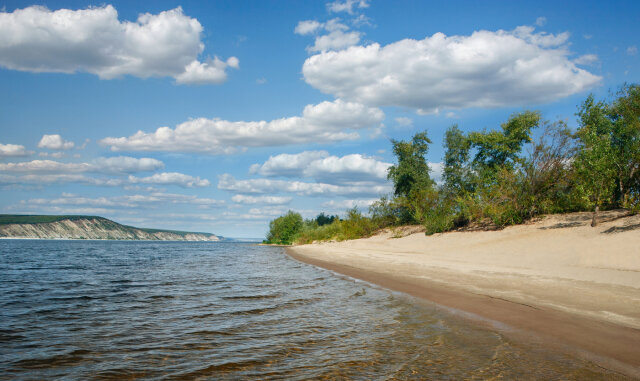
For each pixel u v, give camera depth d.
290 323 8.59
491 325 8.09
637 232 18.92
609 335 6.94
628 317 8.10
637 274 13.70
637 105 27.22
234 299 11.72
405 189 51.84
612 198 27.41
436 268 19.11
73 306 10.68
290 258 33.12
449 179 45.69
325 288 14.05
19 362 6.00
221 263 28.53
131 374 5.52
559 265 17.58
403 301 11.15
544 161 30.08
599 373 5.30
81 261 31.73
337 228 61.69
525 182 30.53
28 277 18.62
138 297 12.19
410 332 7.73
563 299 10.05
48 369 5.70
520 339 7.03
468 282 13.81
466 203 35.31
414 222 46.94
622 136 28.45
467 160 45.09
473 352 6.39
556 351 6.30
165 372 5.61
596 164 23.02
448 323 8.40
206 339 7.33
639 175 25.39
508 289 11.94
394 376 5.41
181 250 60.72
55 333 7.75
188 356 6.33
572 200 28.98
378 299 11.55
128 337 7.45
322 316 9.29
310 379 5.34
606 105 30.69
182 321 8.82
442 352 6.43
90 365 5.89
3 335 7.57
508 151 40.59
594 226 23.14
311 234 71.00
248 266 25.27
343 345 6.91
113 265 26.98
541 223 28.95
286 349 6.71
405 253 31.41
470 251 26.59
